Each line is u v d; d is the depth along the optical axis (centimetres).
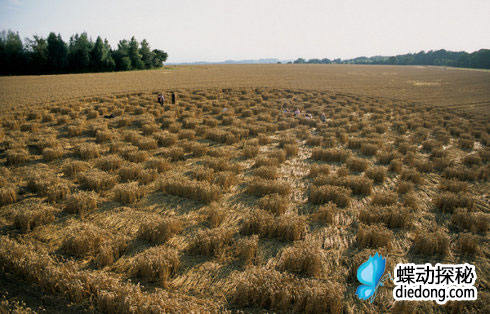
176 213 949
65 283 603
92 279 610
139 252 750
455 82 6172
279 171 1372
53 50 7138
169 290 629
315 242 811
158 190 1112
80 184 1146
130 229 850
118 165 1302
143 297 565
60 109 2433
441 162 1466
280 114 2745
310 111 3006
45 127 1978
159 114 2447
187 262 720
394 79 6556
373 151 1645
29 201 999
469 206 1016
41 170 1246
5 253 675
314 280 623
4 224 852
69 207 923
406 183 1157
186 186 1050
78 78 5159
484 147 1958
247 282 597
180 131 1920
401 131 2272
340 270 701
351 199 1068
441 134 2138
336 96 3975
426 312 592
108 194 1068
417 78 6925
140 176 1188
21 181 1146
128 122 2130
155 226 801
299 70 8462
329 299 573
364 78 6594
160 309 528
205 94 3656
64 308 574
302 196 1105
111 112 2462
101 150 1520
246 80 5231
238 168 1330
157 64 9475
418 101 3791
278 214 948
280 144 1778
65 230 835
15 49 6825
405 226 898
